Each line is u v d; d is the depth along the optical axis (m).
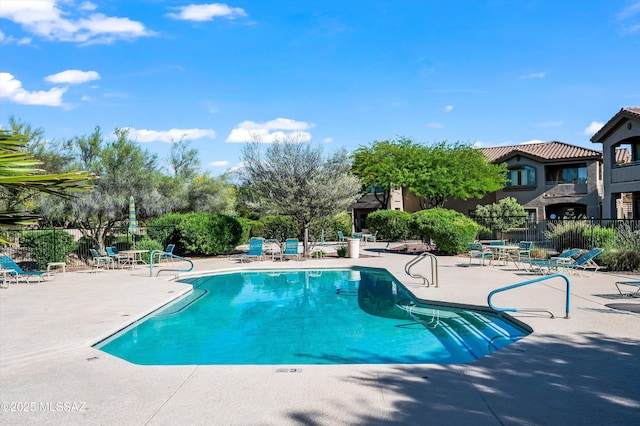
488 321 9.90
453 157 34.94
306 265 19.58
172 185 25.05
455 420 4.61
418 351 8.11
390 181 35.88
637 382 5.53
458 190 34.84
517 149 36.31
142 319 10.41
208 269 18.56
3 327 8.91
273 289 15.41
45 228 20.11
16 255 20.58
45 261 18.64
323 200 23.05
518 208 30.28
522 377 5.77
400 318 10.84
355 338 9.11
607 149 27.73
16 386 5.79
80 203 19.16
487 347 8.12
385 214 31.92
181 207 26.61
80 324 9.15
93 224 23.53
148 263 20.95
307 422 4.62
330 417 4.73
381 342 8.77
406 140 37.94
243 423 4.63
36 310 10.61
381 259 21.42
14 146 2.16
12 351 7.26
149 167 23.70
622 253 15.29
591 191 33.59
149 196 22.30
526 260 15.88
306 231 24.11
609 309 9.59
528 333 8.38
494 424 4.51
